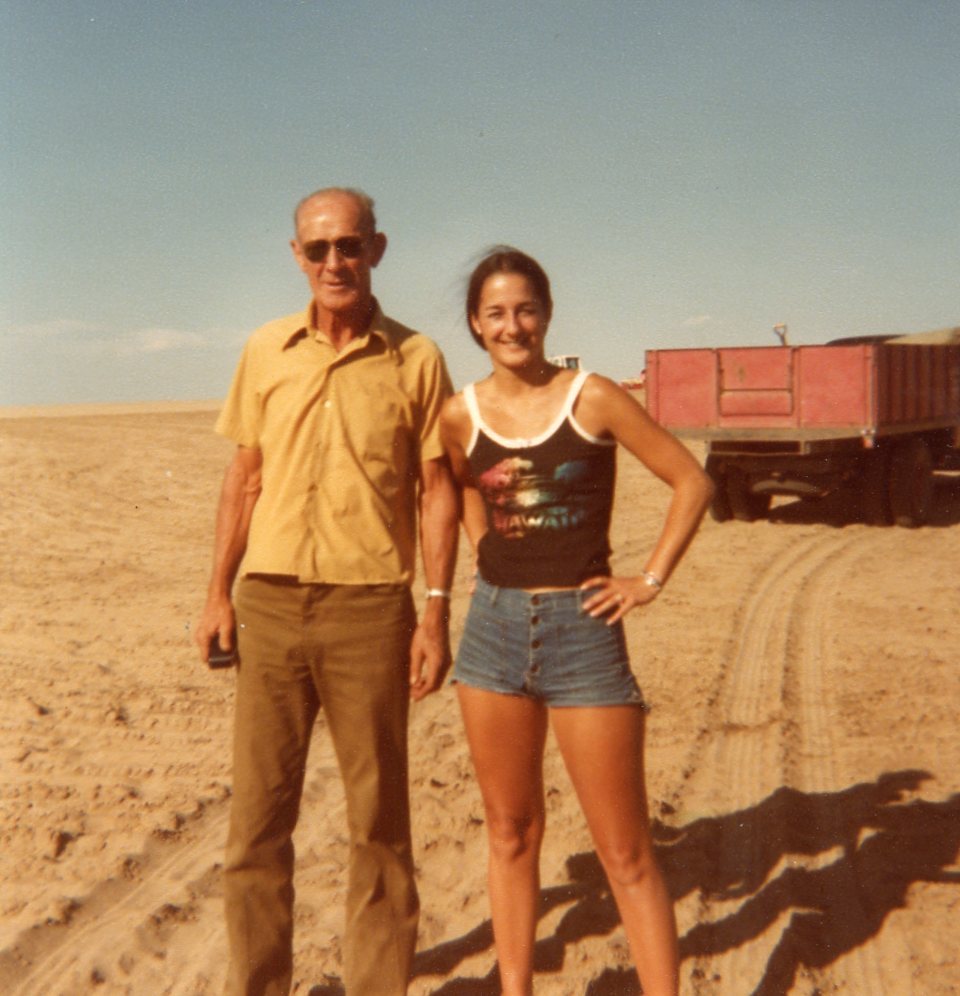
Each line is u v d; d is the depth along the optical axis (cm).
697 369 1352
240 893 312
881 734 599
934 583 1009
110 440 2314
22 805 499
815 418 1295
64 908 405
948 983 363
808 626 848
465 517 328
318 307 310
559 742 302
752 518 1416
